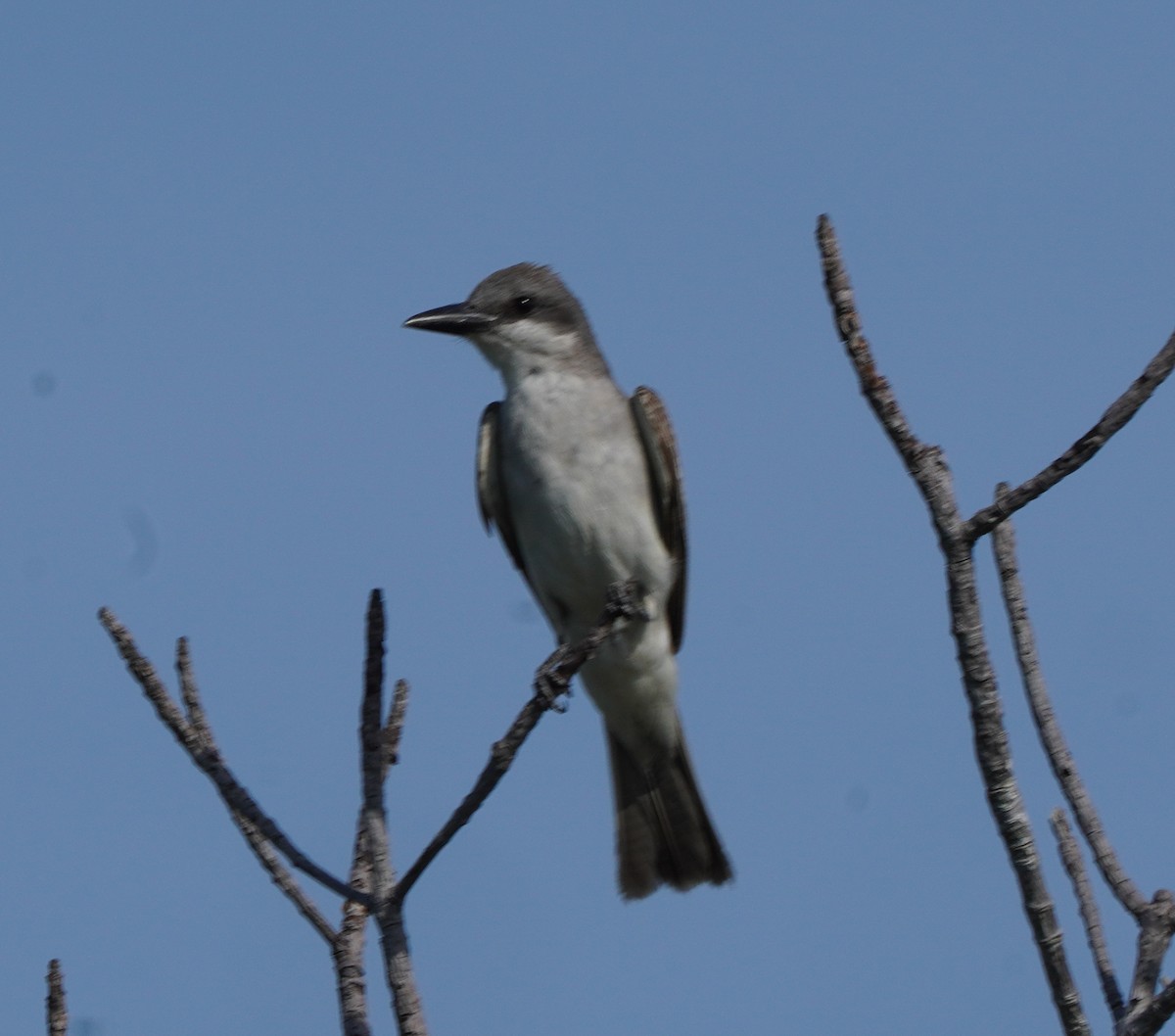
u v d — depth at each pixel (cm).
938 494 741
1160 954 728
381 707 780
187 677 827
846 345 765
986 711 727
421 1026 727
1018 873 720
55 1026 732
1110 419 725
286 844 777
